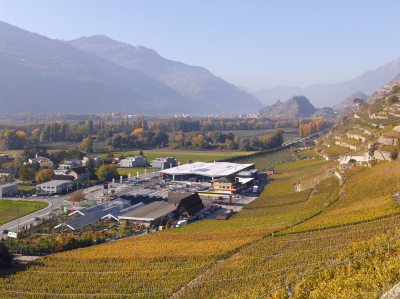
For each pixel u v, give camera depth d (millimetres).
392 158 164375
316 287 64188
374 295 51875
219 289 88562
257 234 125875
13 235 135375
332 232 109625
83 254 118562
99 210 170500
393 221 104125
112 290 94812
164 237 134750
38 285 98625
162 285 95500
